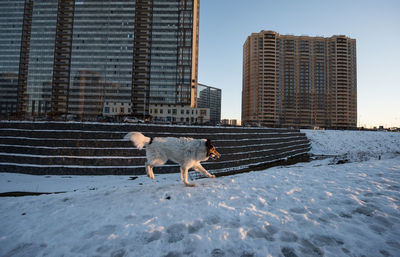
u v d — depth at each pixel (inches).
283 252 123.4
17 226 164.1
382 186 236.8
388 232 141.9
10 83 4035.4
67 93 3651.6
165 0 3494.1
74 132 775.7
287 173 335.0
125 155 773.9
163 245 131.1
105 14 3570.4
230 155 971.9
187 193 232.1
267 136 1395.2
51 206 208.4
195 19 3690.9
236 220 162.7
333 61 5866.1
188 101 3366.1
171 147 269.9
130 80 3474.4
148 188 262.2
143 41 3535.9
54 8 3745.1
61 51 3668.8
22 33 4128.9
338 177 289.1
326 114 5782.5
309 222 157.9
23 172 716.0
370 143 1985.7
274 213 175.3
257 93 5748.0
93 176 720.3
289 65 5816.9
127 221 165.5
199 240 134.4
